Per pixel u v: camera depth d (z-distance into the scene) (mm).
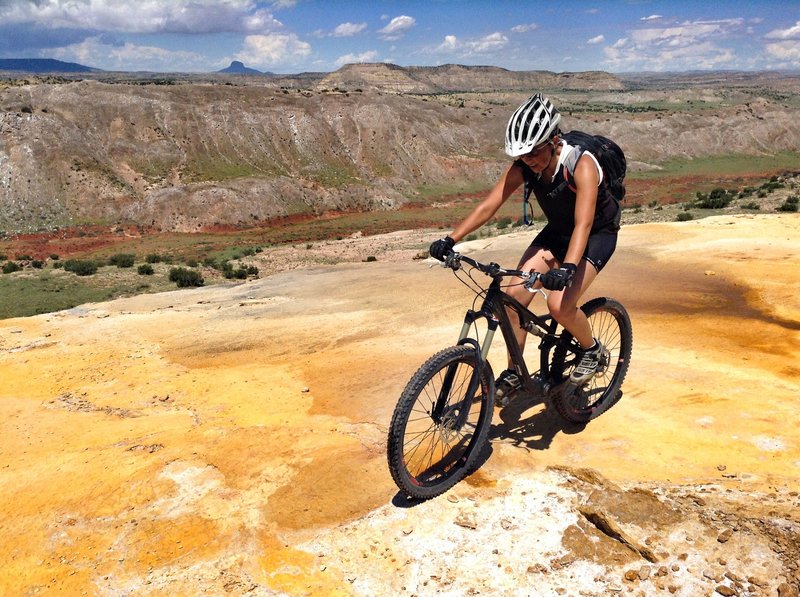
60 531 3541
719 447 3896
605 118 183875
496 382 3705
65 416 5898
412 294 10617
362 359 6797
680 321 7547
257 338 8281
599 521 3004
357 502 3516
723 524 2920
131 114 125500
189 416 5547
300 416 5180
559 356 3877
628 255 13188
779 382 5039
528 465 3748
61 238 90625
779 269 10727
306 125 139625
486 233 49125
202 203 101500
